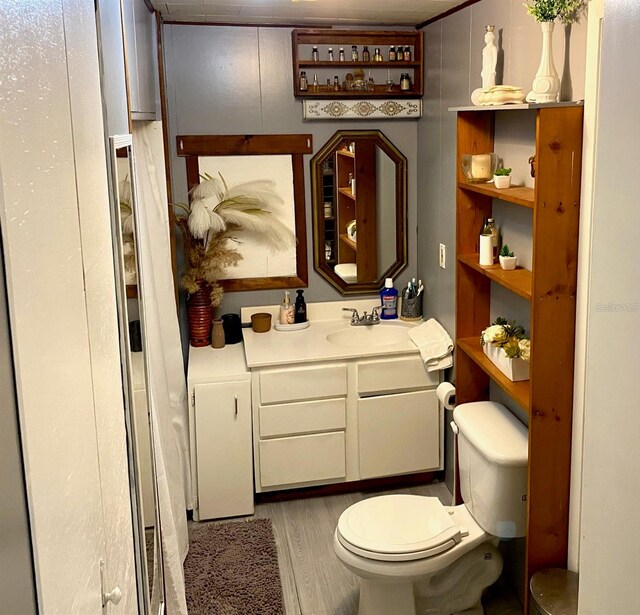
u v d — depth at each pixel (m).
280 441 3.42
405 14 3.28
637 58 1.11
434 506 2.70
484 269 2.55
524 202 2.15
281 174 3.68
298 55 3.51
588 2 1.99
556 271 2.13
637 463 1.17
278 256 3.77
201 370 3.33
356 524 2.59
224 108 3.55
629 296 1.16
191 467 3.36
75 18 0.98
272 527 3.35
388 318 3.84
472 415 2.69
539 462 2.29
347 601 2.84
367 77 3.64
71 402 0.81
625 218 1.16
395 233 3.84
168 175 3.39
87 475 0.90
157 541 1.96
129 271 1.54
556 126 2.04
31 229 0.66
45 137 0.74
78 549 0.82
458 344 2.84
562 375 2.22
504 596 2.89
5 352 0.56
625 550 1.22
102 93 1.28
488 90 2.35
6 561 0.54
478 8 2.86
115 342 1.29
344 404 3.45
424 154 3.65
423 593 2.62
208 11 3.16
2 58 0.58
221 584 2.91
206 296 3.63
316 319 3.86
